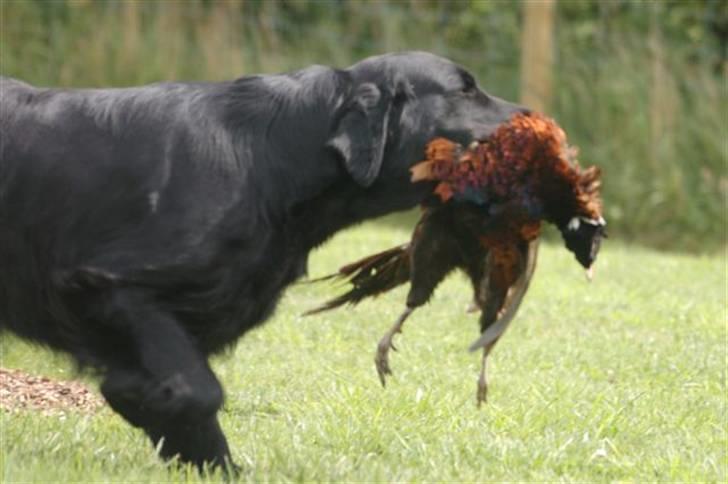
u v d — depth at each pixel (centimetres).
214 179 930
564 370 1430
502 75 2734
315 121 960
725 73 2770
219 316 935
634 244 2572
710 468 1048
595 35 2772
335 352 1491
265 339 1538
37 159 938
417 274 1003
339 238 2244
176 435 935
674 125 2681
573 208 965
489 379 1367
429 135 961
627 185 2622
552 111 2658
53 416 1141
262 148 951
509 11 2859
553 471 1048
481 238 980
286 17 2808
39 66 2619
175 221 916
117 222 922
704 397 1316
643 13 2852
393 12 2777
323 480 969
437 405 1202
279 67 2672
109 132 941
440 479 995
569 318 1723
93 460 971
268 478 952
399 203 976
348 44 2762
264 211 945
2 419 1090
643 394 1304
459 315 1700
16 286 952
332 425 1120
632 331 1667
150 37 2642
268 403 1251
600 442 1109
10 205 939
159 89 963
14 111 953
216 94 964
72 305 927
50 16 2642
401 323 1010
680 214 2617
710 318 1734
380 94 954
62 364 1332
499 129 955
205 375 916
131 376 916
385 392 1255
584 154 2652
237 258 930
